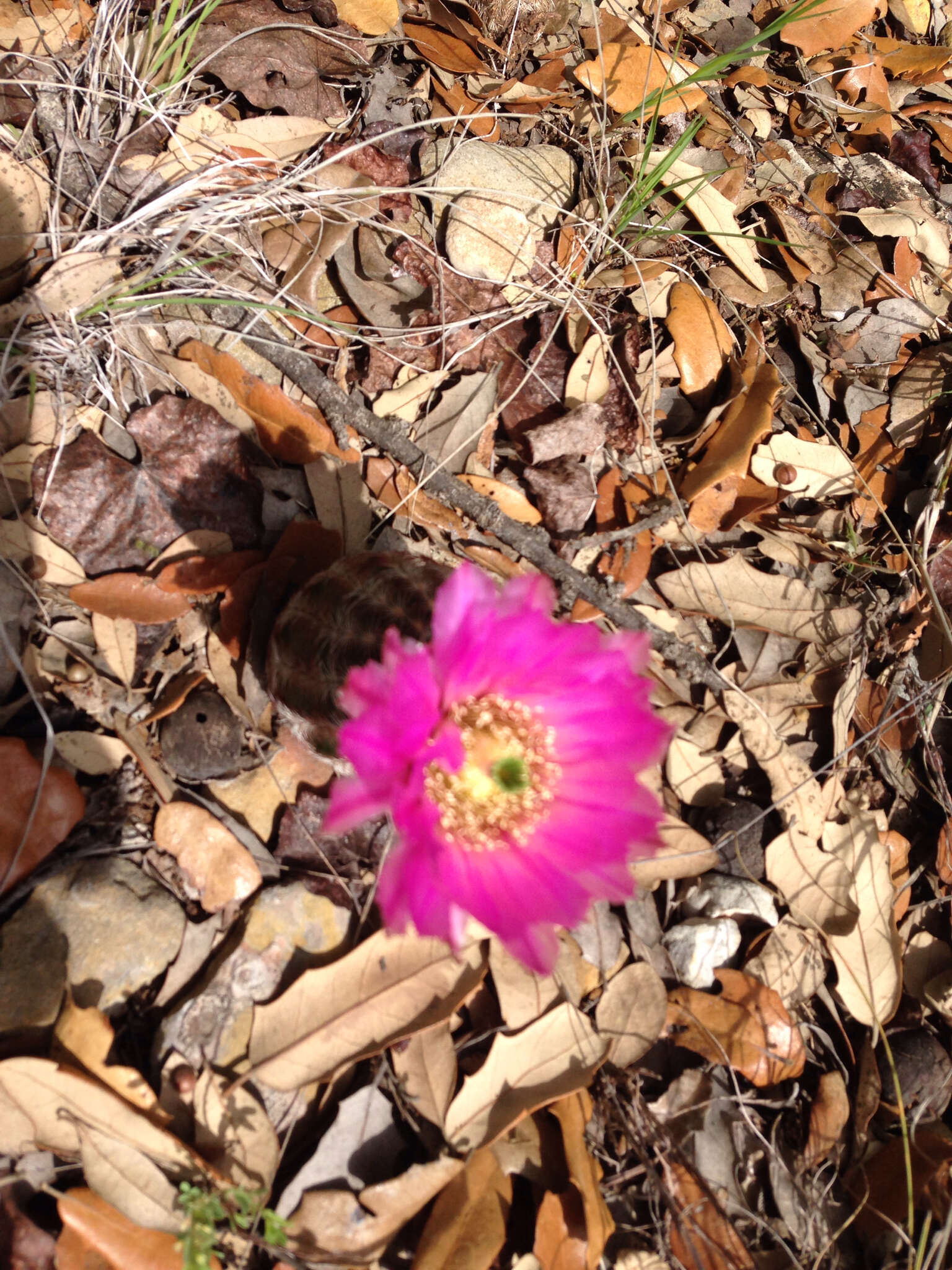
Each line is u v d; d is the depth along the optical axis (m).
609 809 0.18
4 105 0.25
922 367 0.31
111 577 0.23
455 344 0.27
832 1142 0.25
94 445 0.24
